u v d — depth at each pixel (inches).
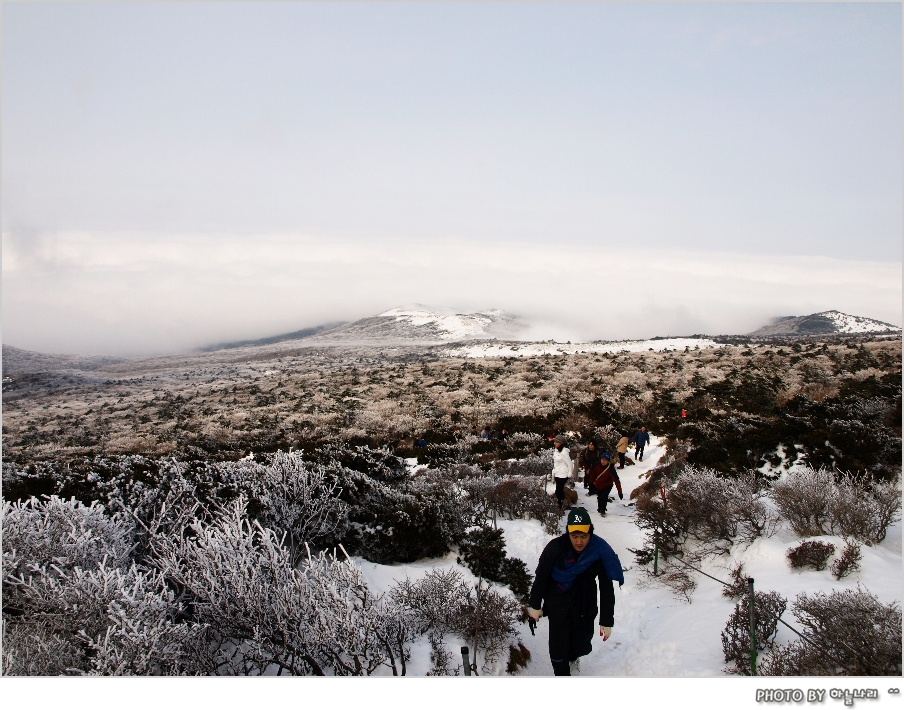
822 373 1099.9
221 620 186.2
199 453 757.3
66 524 215.0
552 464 541.3
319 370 2997.0
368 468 443.8
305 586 187.6
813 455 374.3
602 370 1611.7
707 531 298.7
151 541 224.7
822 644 176.9
